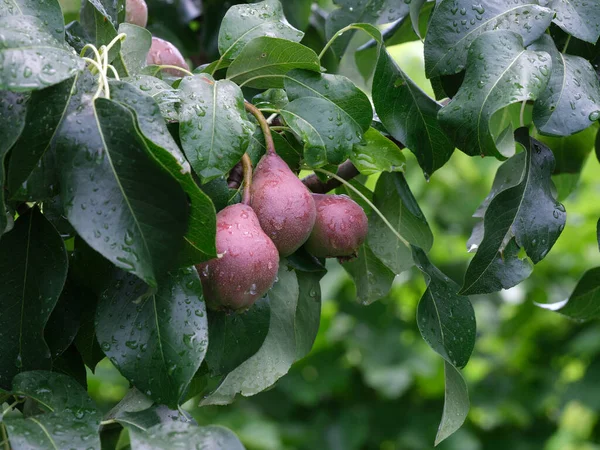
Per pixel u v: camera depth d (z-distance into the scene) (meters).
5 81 0.66
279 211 0.74
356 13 0.97
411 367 2.15
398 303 2.23
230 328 0.77
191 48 1.17
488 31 0.78
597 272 0.94
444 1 0.80
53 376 0.71
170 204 0.68
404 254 0.91
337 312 2.23
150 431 0.69
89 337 0.78
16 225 0.73
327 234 0.79
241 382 0.81
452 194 2.32
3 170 0.67
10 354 0.72
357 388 2.23
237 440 0.69
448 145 0.84
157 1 1.14
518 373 2.26
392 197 0.91
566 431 2.21
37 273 0.72
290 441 2.12
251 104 0.80
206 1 1.15
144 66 0.83
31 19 0.69
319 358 2.19
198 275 0.71
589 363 2.05
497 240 0.79
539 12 0.80
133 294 0.72
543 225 0.80
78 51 0.82
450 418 0.79
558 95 0.79
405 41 1.04
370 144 0.84
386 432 2.21
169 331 0.71
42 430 0.68
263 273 0.72
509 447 2.25
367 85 1.12
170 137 0.69
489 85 0.77
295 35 0.83
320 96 0.79
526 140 0.82
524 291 2.15
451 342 0.82
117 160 0.68
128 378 0.71
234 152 0.73
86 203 0.67
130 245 0.67
